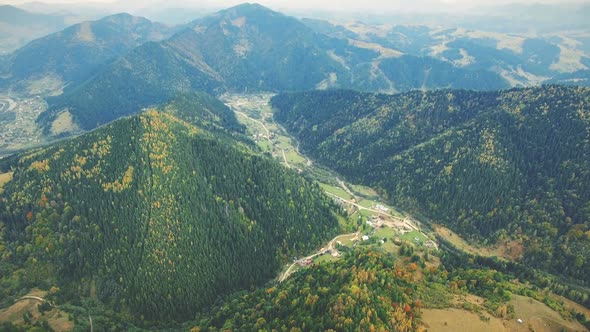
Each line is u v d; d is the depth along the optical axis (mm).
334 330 187500
